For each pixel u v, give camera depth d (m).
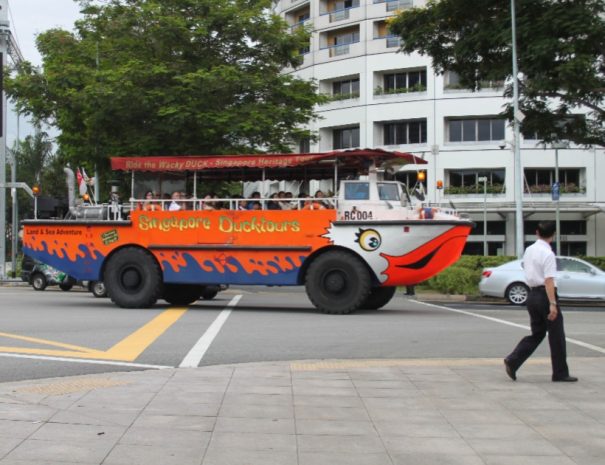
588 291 19.48
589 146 23.36
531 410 6.60
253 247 15.70
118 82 23.05
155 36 24.67
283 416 6.29
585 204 43.66
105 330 12.28
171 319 14.08
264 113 24.58
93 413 6.27
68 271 17.00
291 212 15.53
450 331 12.49
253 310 16.36
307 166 16.62
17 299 19.72
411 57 45.47
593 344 11.21
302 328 12.73
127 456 5.09
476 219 44.94
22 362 9.12
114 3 26.52
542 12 18.78
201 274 16.05
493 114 43.94
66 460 4.96
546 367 8.83
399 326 13.15
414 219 15.03
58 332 11.98
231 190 18.06
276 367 8.73
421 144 45.53
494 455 5.25
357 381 7.86
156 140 24.30
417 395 7.18
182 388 7.39
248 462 5.02
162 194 17.36
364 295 15.05
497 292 20.03
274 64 26.70
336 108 48.28
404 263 14.99
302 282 15.60
